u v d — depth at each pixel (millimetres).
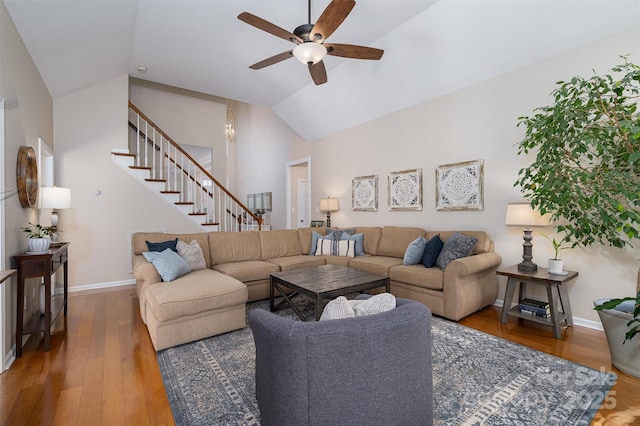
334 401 1209
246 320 3195
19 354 2387
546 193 2504
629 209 2447
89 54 3678
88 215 4512
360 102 4980
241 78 4902
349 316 1377
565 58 3016
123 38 3662
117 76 4734
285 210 7676
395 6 3170
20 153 2688
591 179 2301
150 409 1769
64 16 2793
